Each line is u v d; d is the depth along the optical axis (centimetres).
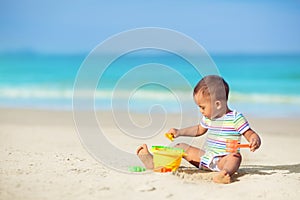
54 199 391
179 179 458
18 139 727
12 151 602
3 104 1332
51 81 2003
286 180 469
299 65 2506
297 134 871
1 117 1054
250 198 410
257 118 1097
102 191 414
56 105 1302
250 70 2339
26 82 1970
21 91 1658
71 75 2242
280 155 643
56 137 761
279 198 412
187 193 418
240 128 480
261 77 2100
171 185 438
